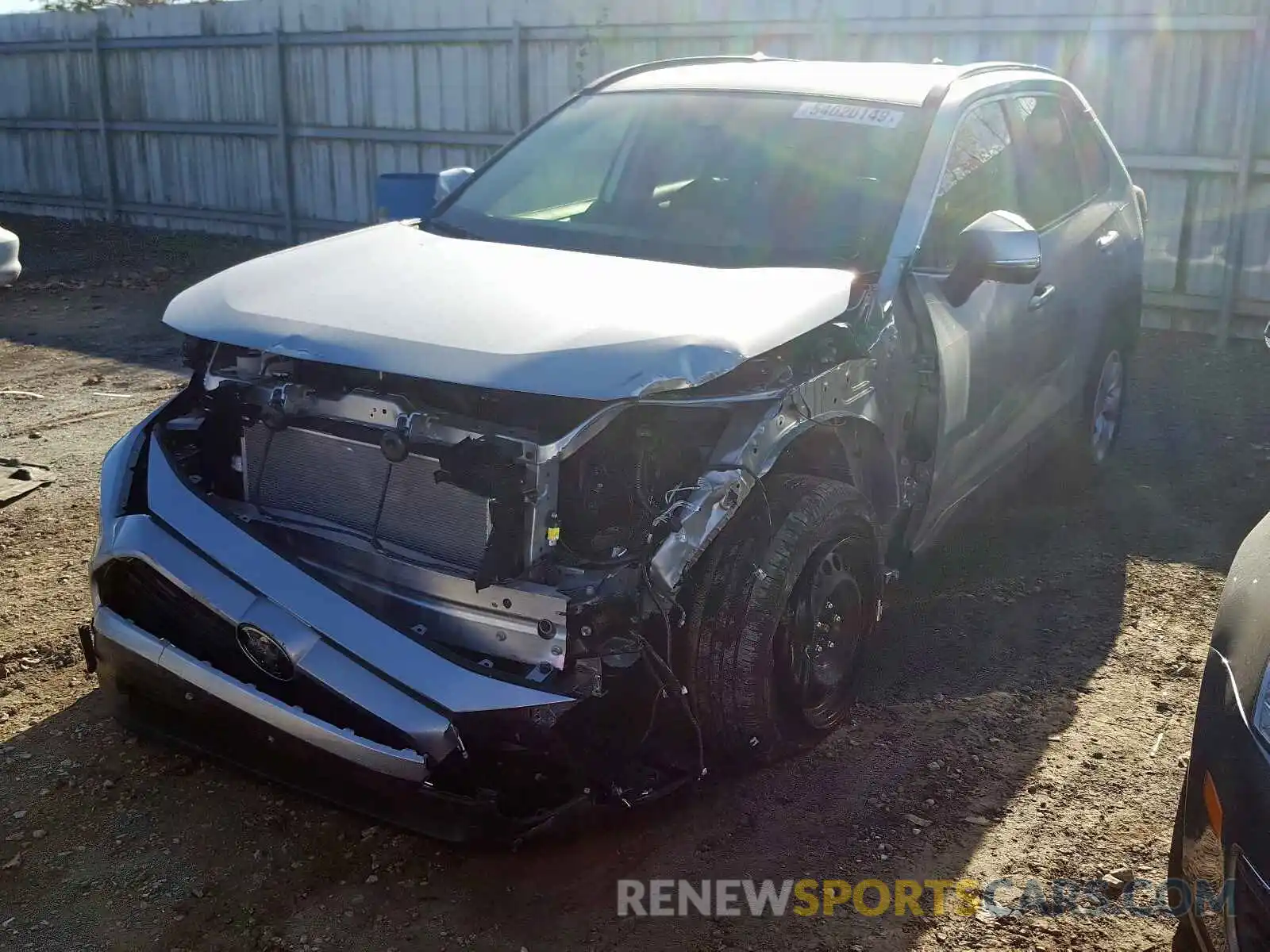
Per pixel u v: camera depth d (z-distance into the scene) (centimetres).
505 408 327
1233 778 251
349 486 339
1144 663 449
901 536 437
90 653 361
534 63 1270
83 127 1678
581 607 302
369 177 1430
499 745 307
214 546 326
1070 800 365
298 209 1506
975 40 1033
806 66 516
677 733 350
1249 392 837
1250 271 975
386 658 304
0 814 352
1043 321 502
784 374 347
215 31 1496
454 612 320
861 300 383
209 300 361
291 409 335
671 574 313
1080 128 586
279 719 311
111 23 1593
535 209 460
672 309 338
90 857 335
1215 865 254
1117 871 331
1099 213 578
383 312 338
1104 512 602
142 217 1669
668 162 457
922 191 426
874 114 456
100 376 862
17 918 311
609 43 1216
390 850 341
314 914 315
